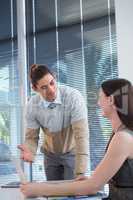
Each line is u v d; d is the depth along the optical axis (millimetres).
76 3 3631
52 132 2264
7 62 4117
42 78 2068
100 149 3256
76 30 3605
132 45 2879
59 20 3756
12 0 4148
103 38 3395
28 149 2098
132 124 1321
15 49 4082
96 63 3408
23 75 3928
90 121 3344
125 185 1277
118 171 1275
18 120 3830
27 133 2297
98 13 3467
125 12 2939
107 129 3229
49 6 3848
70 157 2250
